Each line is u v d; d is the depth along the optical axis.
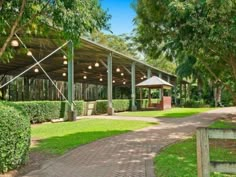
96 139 10.64
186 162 6.93
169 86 30.12
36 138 10.73
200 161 3.61
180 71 33.94
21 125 6.46
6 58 9.48
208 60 11.44
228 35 6.64
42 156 7.84
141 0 8.55
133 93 27.95
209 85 37.94
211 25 6.69
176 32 7.66
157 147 9.13
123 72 33.78
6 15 8.01
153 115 22.23
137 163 7.04
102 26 8.15
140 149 8.82
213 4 6.21
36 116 16.03
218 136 3.59
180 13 6.71
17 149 6.38
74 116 17.73
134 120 18.02
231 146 9.05
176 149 8.69
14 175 6.05
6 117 6.00
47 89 35.06
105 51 21.36
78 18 7.51
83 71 32.94
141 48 10.18
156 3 8.02
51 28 8.76
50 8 7.72
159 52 10.00
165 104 30.94
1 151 5.92
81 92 41.78
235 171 3.54
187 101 38.28
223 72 14.27
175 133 12.38
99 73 34.75
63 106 18.17
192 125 15.49
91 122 16.72
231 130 3.57
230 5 6.13
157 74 36.69
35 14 7.98
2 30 8.30
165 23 8.29
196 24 6.77
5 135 5.98
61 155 8.00
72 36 7.71
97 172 6.26
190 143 9.74
